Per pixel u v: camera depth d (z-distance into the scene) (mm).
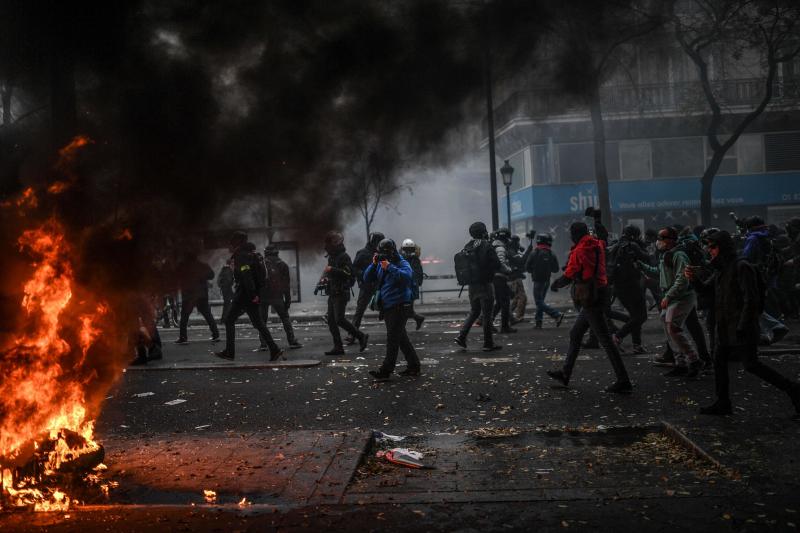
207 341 13250
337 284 10516
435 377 8359
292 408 7020
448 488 4316
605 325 7238
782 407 6332
